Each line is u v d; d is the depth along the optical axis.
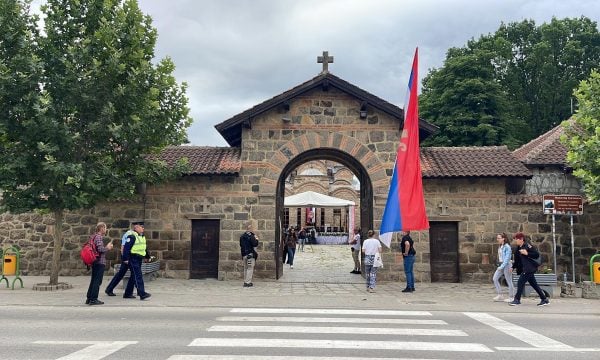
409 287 15.19
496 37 39.16
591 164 14.20
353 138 18.30
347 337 8.41
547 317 10.92
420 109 34.94
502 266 13.40
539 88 37.25
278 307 11.84
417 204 14.42
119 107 14.62
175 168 16.59
